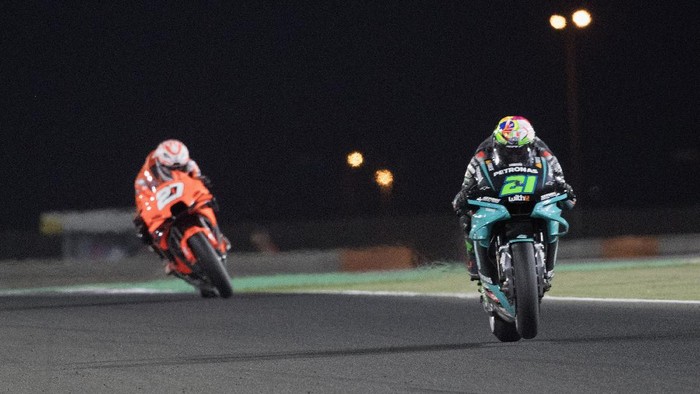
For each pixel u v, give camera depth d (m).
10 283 78.19
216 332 37.34
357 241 100.25
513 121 31.67
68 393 26.44
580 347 31.11
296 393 25.59
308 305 46.09
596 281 57.19
